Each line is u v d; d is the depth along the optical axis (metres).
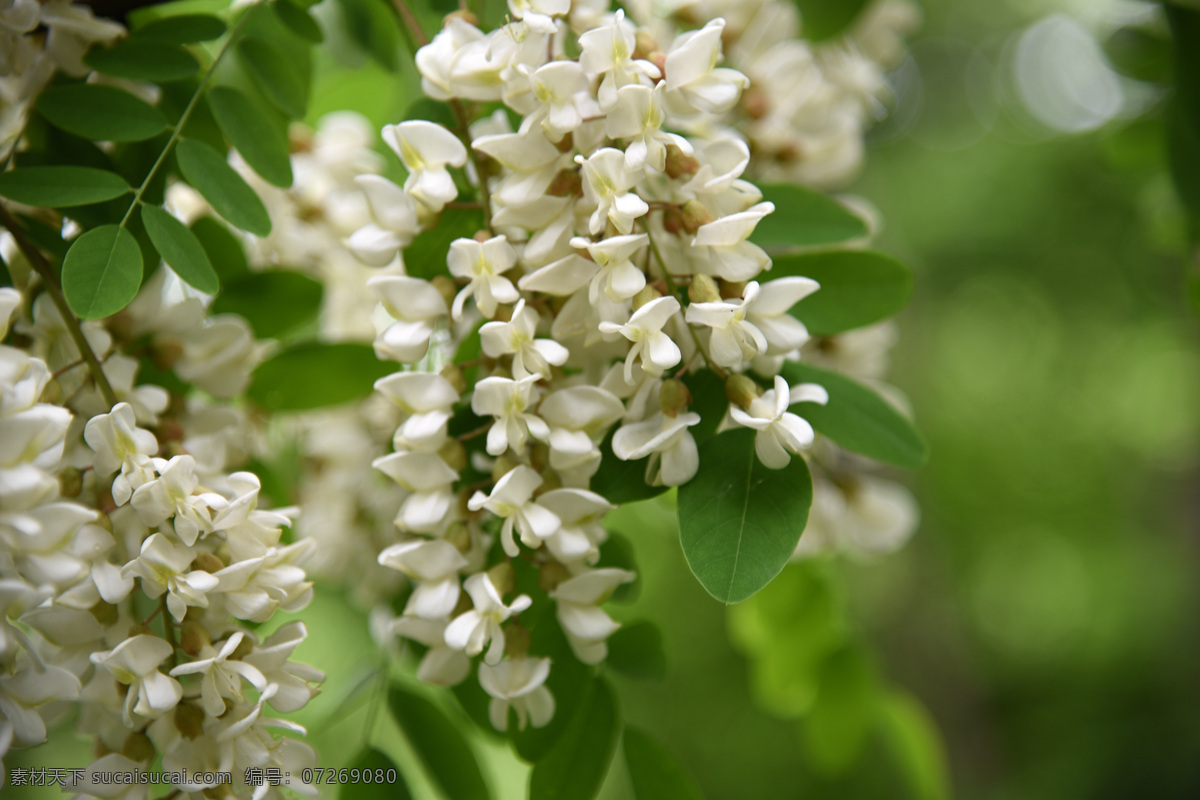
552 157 0.58
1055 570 3.23
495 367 0.59
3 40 0.59
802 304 0.61
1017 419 3.26
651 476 0.58
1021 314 3.24
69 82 0.61
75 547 0.57
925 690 2.33
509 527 0.58
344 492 0.69
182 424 0.62
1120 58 0.77
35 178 0.59
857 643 0.71
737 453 0.58
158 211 0.59
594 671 0.61
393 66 0.68
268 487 0.66
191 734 0.58
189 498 0.57
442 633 0.59
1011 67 3.10
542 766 0.60
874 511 0.69
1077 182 2.99
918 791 0.73
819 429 0.60
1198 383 3.07
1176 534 2.96
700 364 0.59
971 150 3.10
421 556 0.58
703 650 2.61
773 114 0.66
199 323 0.62
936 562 2.51
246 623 0.62
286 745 0.58
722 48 0.66
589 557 0.58
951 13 3.04
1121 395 3.22
